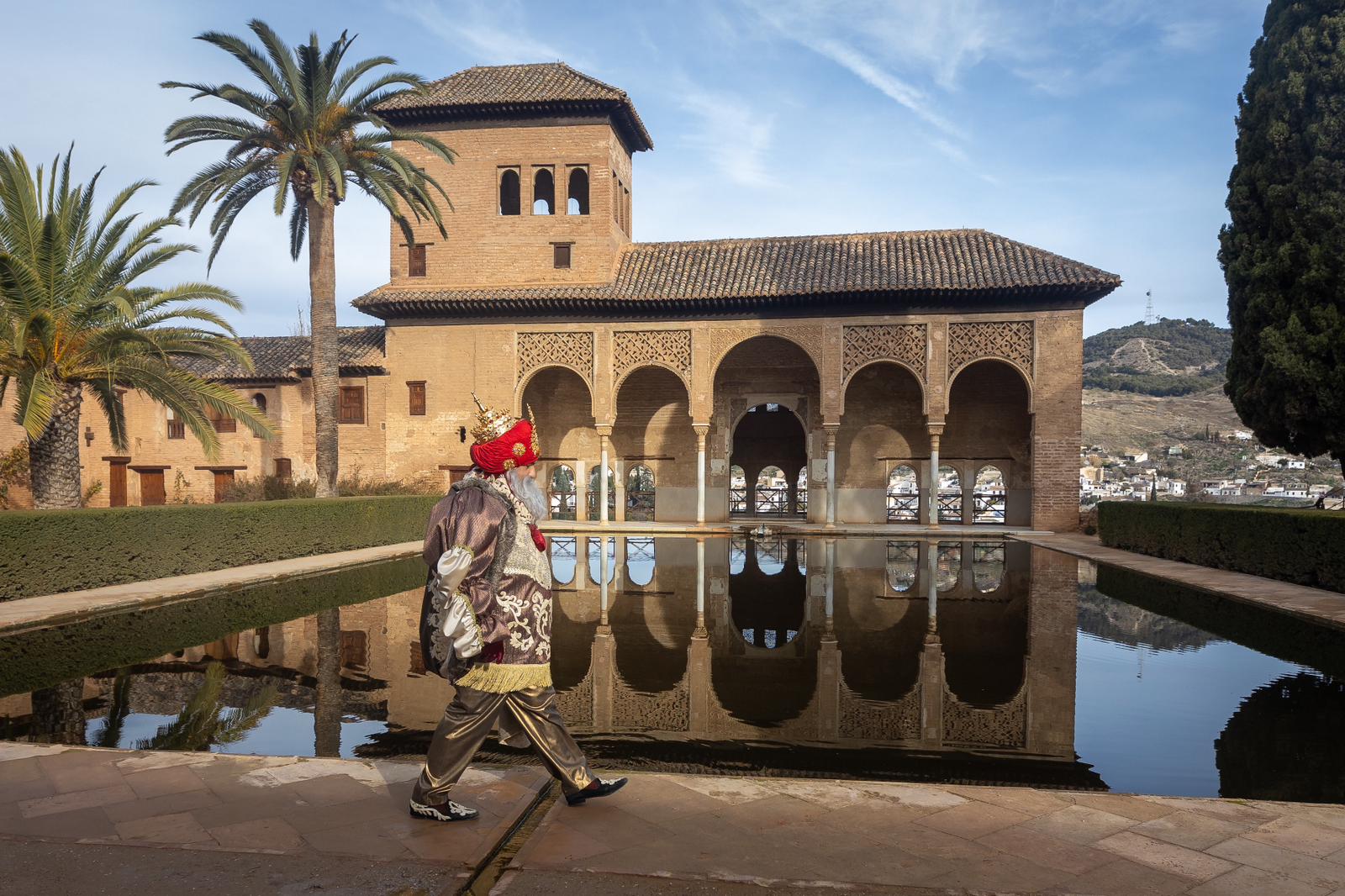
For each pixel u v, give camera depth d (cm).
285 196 1513
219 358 1360
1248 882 239
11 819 280
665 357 2156
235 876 237
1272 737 445
